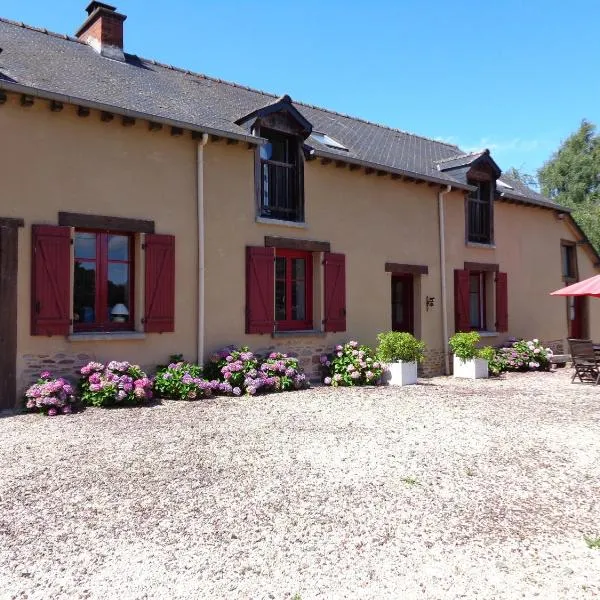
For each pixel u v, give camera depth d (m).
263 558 2.83
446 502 3.67
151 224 7.61
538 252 14.25
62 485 3.85
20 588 2.53
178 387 7.10
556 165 32.59
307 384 8.62
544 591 2.57
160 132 7.76
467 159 12.17
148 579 2.61
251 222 8.70
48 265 6.68
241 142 8.44
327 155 9.30
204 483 3.93
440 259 11.66
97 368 6.80
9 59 7.27
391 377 9.23
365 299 10.25
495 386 9.39
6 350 6.41
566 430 5.85
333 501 3.63
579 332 15.75
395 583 2.62
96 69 8.52
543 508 3.60
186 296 7.94
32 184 6.66
